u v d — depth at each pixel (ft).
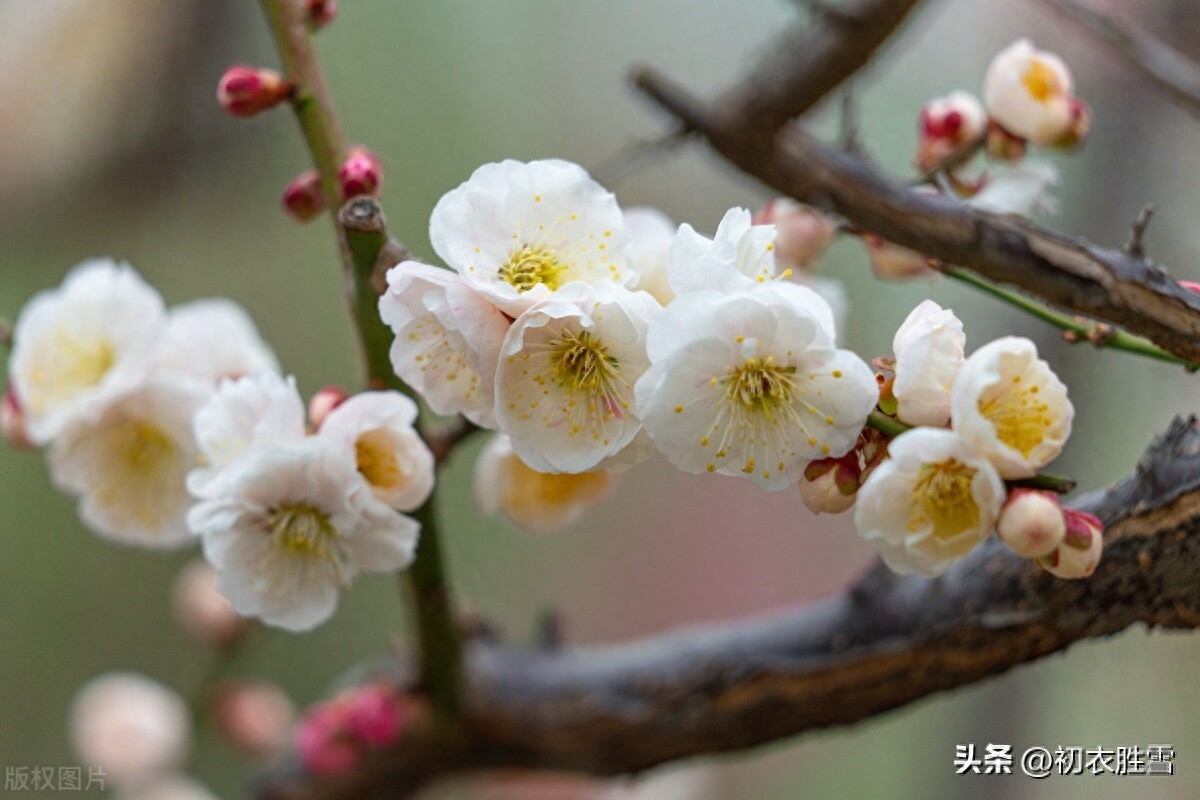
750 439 1.10
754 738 1.32
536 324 1.10
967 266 1.22
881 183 1.26
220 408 1.19
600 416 1.11
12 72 2.17
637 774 1.38
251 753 1.77
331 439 1.17
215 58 2.20
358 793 1.44
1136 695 2.05
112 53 2.18
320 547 1.18
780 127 1.28
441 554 1.29
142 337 1.31
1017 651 1.23
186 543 1.34
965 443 1.09
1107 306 1.19
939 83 2.24
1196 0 1.91
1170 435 1.18
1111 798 2.05
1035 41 2.13
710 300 1.09
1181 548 1.17
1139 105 1.94
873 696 1.28
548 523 1.34
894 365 1.14
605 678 1.35
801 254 1.32
